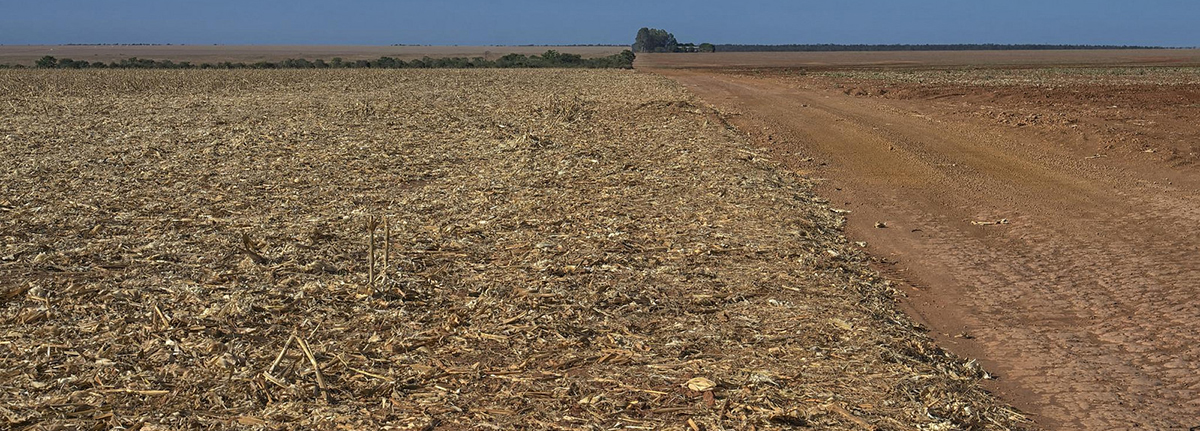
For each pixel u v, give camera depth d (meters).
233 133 17.62
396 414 4.81
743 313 6.48
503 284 7.02
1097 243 8.93
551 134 17.22
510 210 9.89
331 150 14.92
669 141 15.93
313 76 47.25
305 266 7.41
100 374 5.23
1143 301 7.01
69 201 10.35
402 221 9.35
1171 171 13.07
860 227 9.71
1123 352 5.97
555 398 5.03
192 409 4.82
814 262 7.84
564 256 7.88
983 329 6.47
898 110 23.17
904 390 5.18
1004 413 5.05
